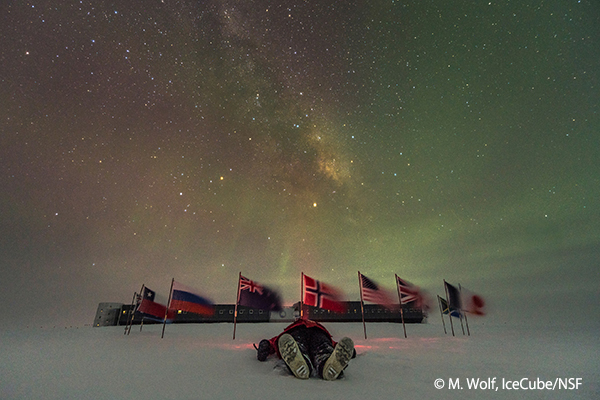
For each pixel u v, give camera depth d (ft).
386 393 12.08
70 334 38.47
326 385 13.15
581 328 50.06
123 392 12.07
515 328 53.06
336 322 75.05
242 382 13.58
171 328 50.75
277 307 35.37
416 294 38.37
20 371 16.06
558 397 12.00
